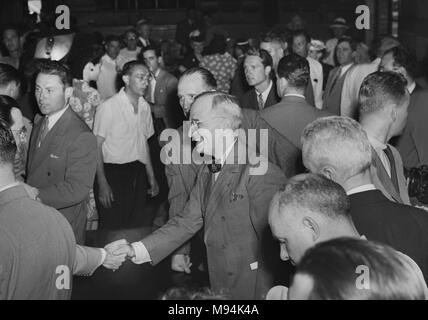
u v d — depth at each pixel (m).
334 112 6.27
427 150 4.23
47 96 3.82
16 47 8.47
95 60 5.64
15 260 2.30
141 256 3.23
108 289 4.43
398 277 1.41
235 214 3.05
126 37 9.57
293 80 4.14
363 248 1.43
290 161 4.07
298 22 12.89
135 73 5.30
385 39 6.15
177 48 13.26
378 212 2.38
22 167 4.23
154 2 18.31
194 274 4.36
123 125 5.34
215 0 18.42
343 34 11.45
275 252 3.01
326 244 1.46
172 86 7.14
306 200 1.98
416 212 2.41
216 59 7.57
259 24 18.12
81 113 5.33
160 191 7.06
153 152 7.29
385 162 3.13
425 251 2.37
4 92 4.26
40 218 2.39
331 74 7.04
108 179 5.45
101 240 5.24
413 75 4.65
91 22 17.31
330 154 2.40
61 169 3.87
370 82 2.98
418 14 11.06
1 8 15.51
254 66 5.36
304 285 1.41
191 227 3.29
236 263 3.09
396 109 2.96
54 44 5.58
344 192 2.04
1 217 2.34
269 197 2.99
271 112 4.14
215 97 3.04
